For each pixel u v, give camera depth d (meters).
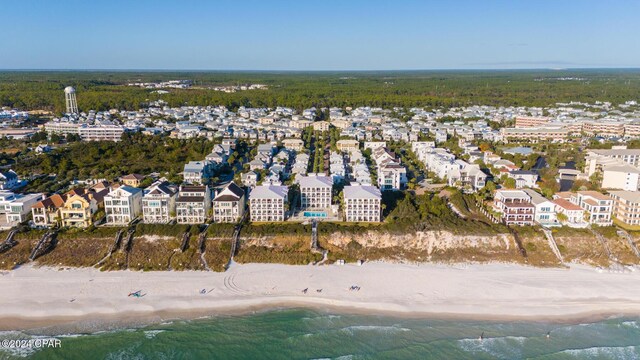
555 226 177.88
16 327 128.75
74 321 131.50
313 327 129.75
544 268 158.62
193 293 145.00
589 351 120.12
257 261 162.50
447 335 126.44
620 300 141.62
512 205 184.25
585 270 157.12
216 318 133.62
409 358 117.69
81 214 182.38
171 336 125.69
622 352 119.88
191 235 172.88
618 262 161.25
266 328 129.25
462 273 155.88
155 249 166.88
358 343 123.12
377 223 186.12
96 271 156.50
